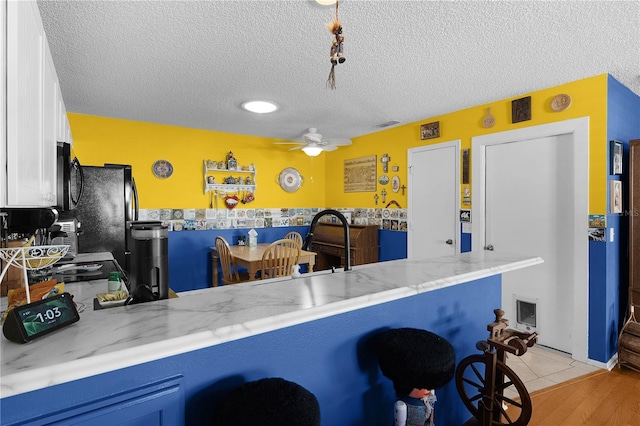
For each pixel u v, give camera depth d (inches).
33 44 46.6
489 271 58.5
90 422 28.1
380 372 49.4
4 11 35.0
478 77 102.4
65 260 83.8
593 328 103.8
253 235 169.6
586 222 104.0
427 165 150.2
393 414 51.0
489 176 129.2
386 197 169.3
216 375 35.2
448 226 142.7
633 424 76.4
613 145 100.9
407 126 158.1
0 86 33.6
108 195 103.2
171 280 161.5
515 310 123.5
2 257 37.4
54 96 67.2
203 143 169.2
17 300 36.3
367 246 167.3
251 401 31.3
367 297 41.8
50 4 64.0
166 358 32.2
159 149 157.8
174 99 121.7
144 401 30.6
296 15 69.1
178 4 65.0
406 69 96.3
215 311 35.2
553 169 113.0
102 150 144.8
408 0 64.2
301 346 41.4
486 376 53.3
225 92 114.5
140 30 74.2
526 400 50.3
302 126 162.7
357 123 157.2
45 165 54.1
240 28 73.9
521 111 118.0
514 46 82.9
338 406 45.1
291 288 44.8
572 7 66.4
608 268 102.3
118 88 110.2
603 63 92.9
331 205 205.0
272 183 190.2
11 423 25.3
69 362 24.3
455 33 76.5
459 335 62.3
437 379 41.0
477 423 56.5
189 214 165.6
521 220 121.0
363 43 80.9
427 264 61.9
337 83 106.5
